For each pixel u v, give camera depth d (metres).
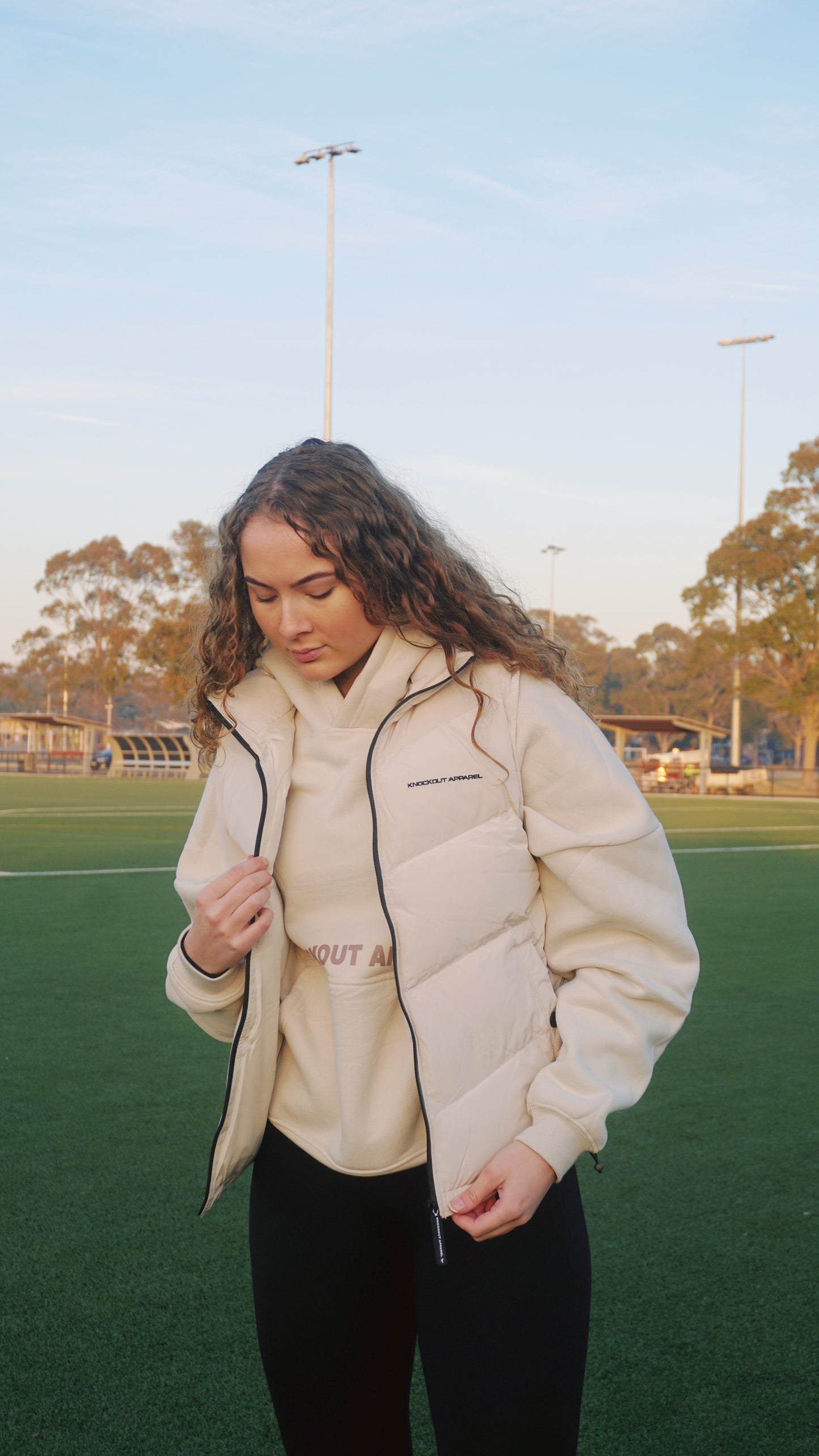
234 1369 2.33
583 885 1.34
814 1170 3.43
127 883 9.77
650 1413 2.21
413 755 1.34
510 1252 1.29
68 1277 2.71
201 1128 3.71
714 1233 3.00
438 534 1.44
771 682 44.44
